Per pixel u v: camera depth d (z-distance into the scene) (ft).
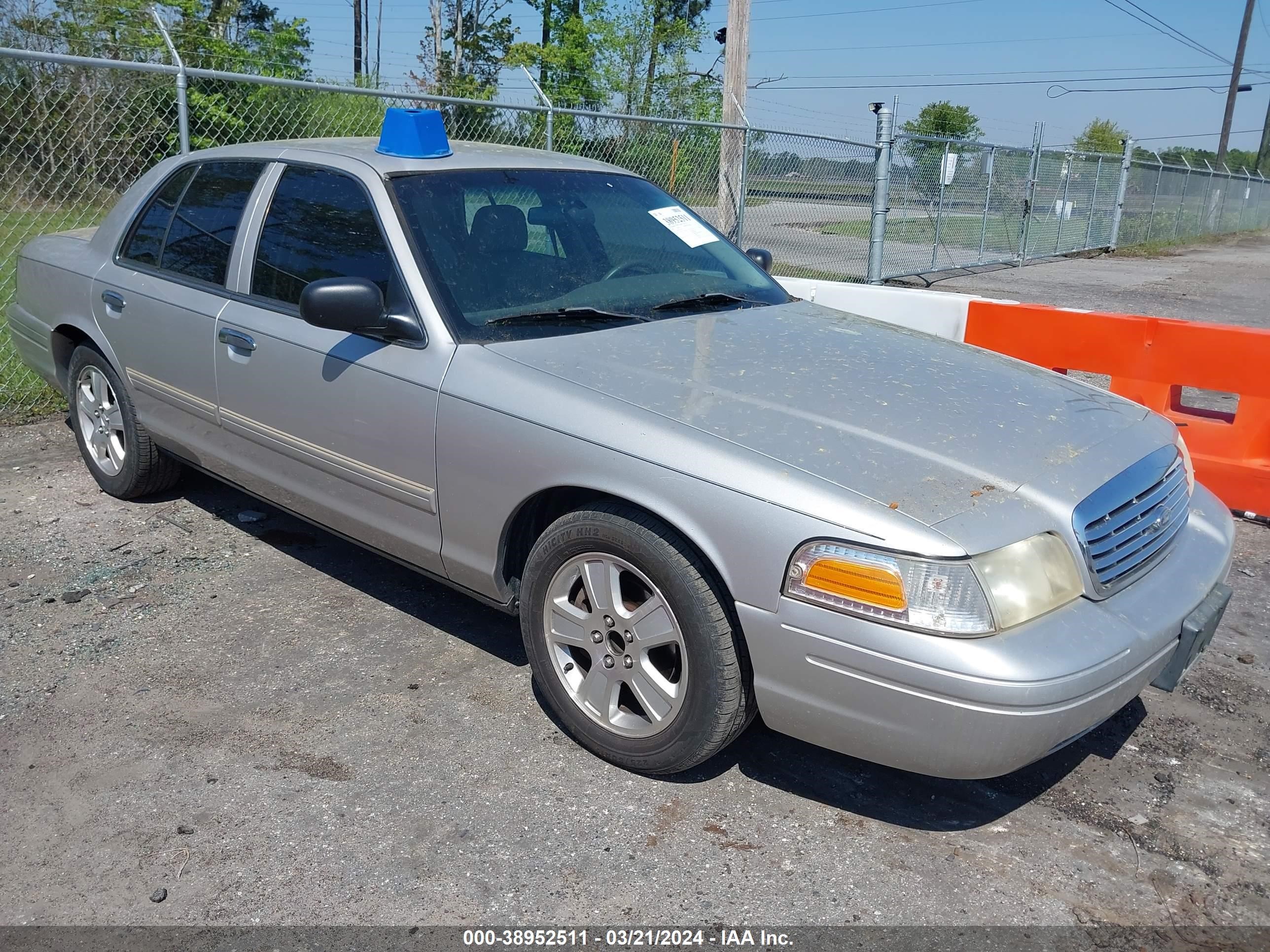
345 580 13.69
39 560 14.05
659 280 12.43
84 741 10.03
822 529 8.00
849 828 9.09
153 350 13.92
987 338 19.47
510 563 10.42
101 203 23.38
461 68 107.45
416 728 10.36
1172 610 8.82
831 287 22.03
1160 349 17.35
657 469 8.72
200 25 61.82
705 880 8.37
